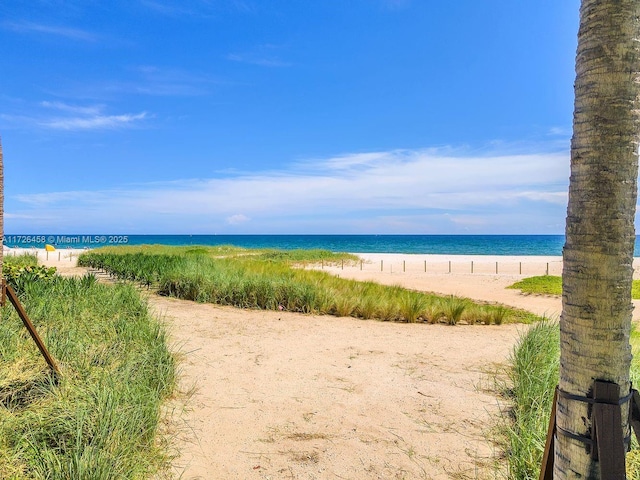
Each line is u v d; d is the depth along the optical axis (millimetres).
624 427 2193
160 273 13734
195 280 11695
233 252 37531
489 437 4289
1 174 5727
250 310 10477
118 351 5078
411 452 3977
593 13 2180
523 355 5969
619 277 2158
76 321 6102
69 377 4266
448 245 101875
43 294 7359
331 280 13984
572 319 2236
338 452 3955
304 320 9641
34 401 3850
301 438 4191
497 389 5605
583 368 2189
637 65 2143
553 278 19641
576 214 2232
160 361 4973
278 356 6801
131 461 3266
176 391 5059
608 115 2143
